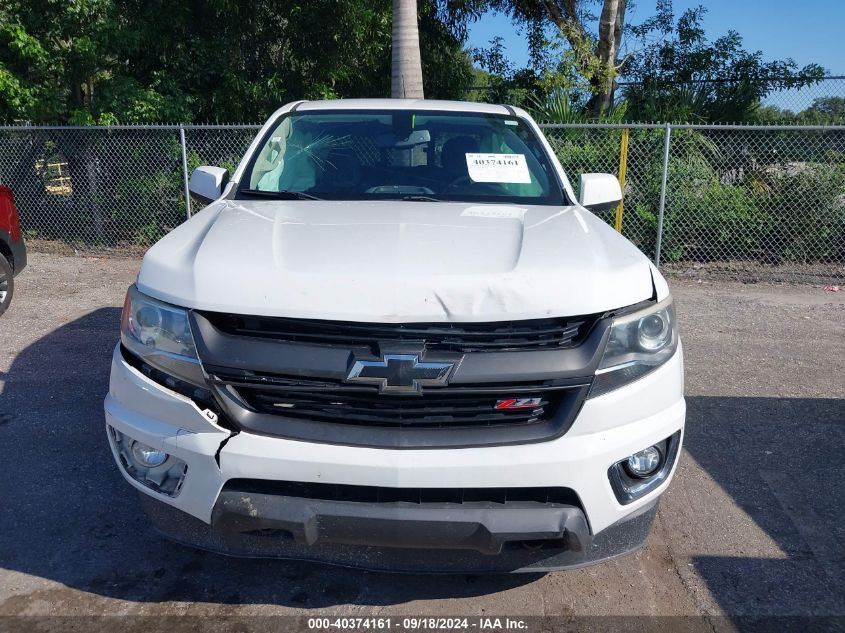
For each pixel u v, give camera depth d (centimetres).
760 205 976
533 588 302
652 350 261
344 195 360
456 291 241
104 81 1057
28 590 291
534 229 299
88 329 650
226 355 242
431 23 1454
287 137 397
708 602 295
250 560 314
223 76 1132
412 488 238
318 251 263
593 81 1202
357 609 286
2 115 1053
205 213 327
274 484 246
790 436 453
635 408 253
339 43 1206
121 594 291
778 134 978
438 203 346
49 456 402
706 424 469
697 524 351
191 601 288
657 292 271
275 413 247
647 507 270
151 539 328
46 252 1027
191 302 248
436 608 288
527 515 240
